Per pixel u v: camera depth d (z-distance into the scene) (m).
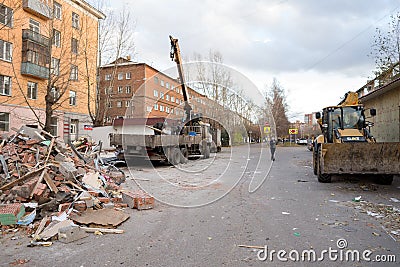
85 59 24.83
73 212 5.27
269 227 4.91
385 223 5.05
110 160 14.09
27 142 7.90
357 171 8.44
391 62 17.39
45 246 4.08
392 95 14.06
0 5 17.55
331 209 6.06
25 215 5.04
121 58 24.88
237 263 3.54
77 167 7.80
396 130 13.58
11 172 6.45
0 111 21.98
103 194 6.64
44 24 24.73
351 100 11.12
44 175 6.07
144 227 4.96
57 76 19.89
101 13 29.34
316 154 11.08
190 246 4.09
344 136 9.69
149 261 3.60
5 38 22.12
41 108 24.98
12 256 3.76
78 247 4.06
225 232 4.68
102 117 24.47
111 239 4.38
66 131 27.25
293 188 8.61
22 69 23.12
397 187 8.57
